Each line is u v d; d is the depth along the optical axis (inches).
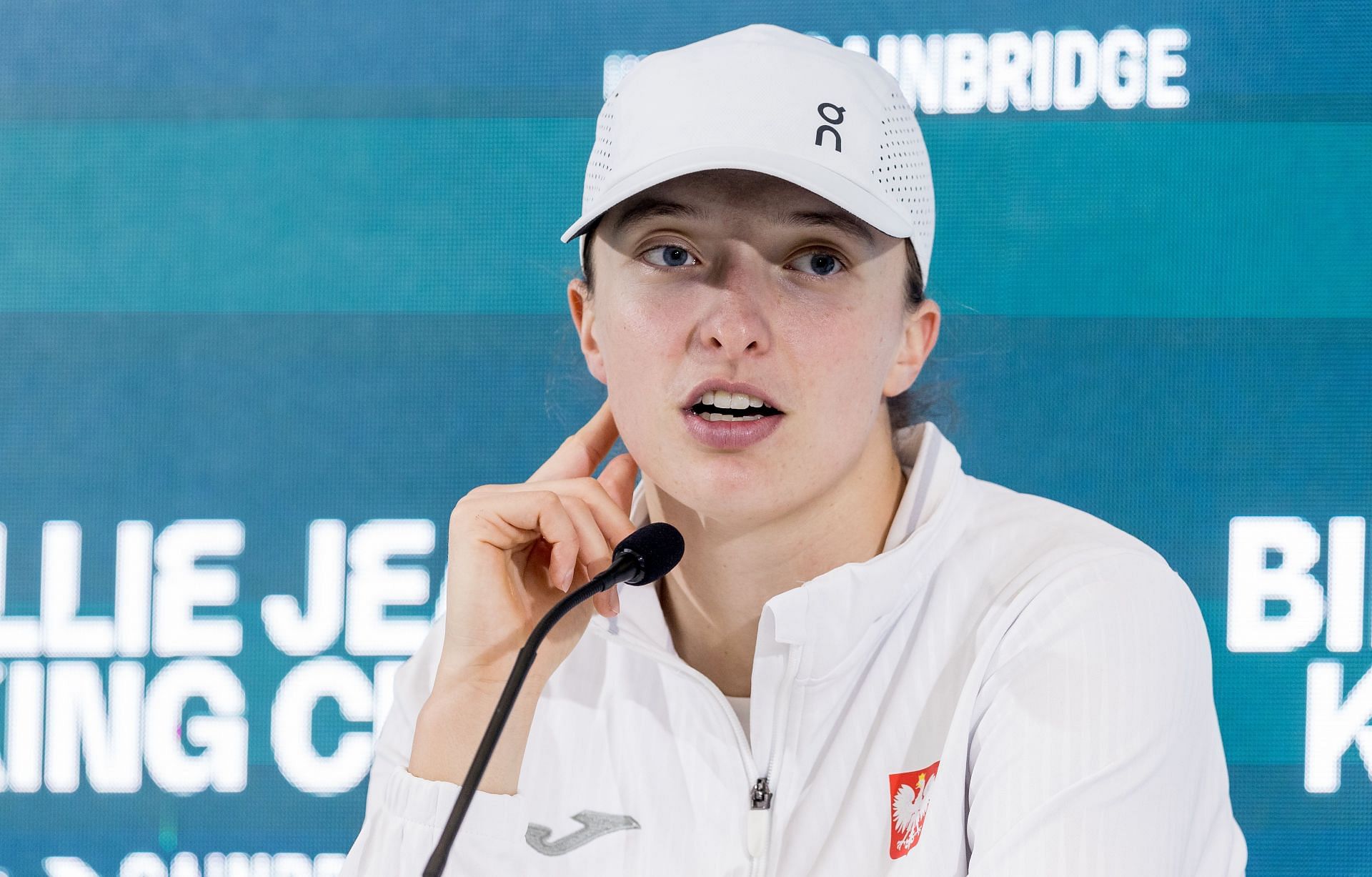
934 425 210.8
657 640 192.1
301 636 372.8
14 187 381.4
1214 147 356.5
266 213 378.0
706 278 169.6
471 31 374.9
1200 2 355.6
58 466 377.7
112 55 381.4
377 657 371.9
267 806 370.3
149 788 371.6
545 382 374.3
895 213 171.8
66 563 376.2
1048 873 146.6
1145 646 163.9
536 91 374.3
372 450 374.6
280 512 375.2
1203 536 355.6
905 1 361.7
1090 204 358.6
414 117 375.9
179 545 375.6
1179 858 157.4
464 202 375.6
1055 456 358.3
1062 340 359.3
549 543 181.5
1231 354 356.2
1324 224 354.6
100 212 380.8
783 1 366.6
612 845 188.7
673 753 189.9
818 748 183.5
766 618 178.5
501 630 177.5
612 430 205.9
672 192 169.3
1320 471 354.3
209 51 379.6
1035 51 358.9
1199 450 356.2
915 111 361.1
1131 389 358.0
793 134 170.2
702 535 183.3
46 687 373.7
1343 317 354.0
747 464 169.3
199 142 379.9
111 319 379.2
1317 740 350.9
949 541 189.0
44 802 371.6
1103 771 152.4
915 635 184.9
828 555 186.2
